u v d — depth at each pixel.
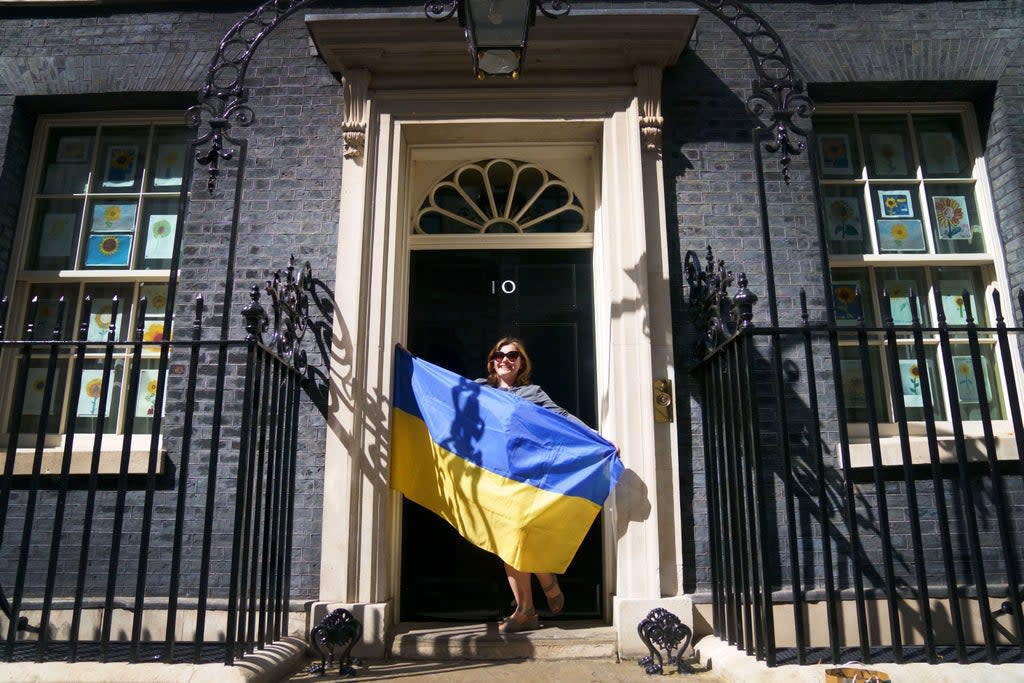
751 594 3.49
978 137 4.54
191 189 4.26
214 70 3.35
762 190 3.29
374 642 3.46
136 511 3.75
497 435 3.65
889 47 4.45
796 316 4.03
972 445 3.81
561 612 3.96
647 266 3.95
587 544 4.05
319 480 3.77
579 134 4.29
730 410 3.35
